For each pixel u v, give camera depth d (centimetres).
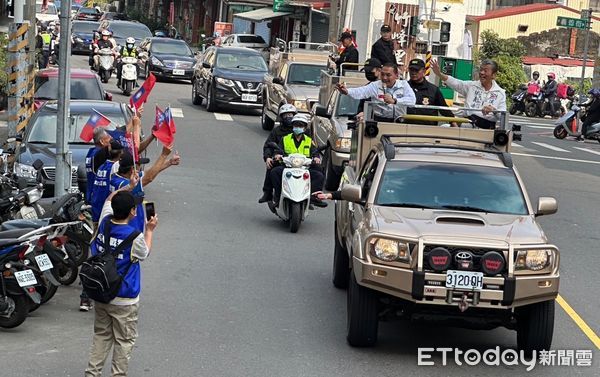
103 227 748
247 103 2964
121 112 1623
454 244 834
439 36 3591
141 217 826
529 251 839
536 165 2342
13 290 910
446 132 1085
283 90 2445
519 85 4381
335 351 895
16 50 1772
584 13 4072
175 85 3900
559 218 1650
